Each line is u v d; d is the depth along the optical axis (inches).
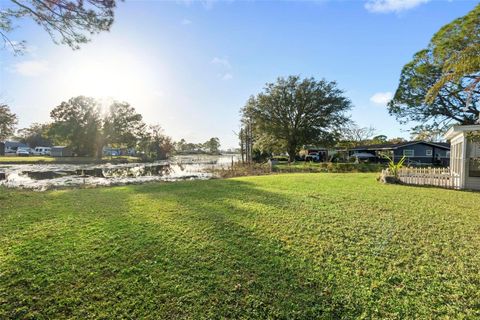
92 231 170.9
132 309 97.8
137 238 158.7
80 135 1694.1
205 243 151.7
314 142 1177.4
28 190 401.7
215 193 312.8
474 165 372.5
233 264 128.6
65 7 226.8
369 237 163.0
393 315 96.5
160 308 98.5
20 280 112.5
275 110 1176.2
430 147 1063.0
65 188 445.1
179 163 1558.8
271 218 201.0
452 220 198.8
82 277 116.0
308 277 118.4
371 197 285.4
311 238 160.9
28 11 225.5
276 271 123.0
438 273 122.3
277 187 364.2
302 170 802.2
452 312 97.7
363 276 119.6
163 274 119.3
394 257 137.3
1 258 130.9
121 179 640.4
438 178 400.5
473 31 549.0
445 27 592.1
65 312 96.0
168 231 171.0
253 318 95.0
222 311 97.7
